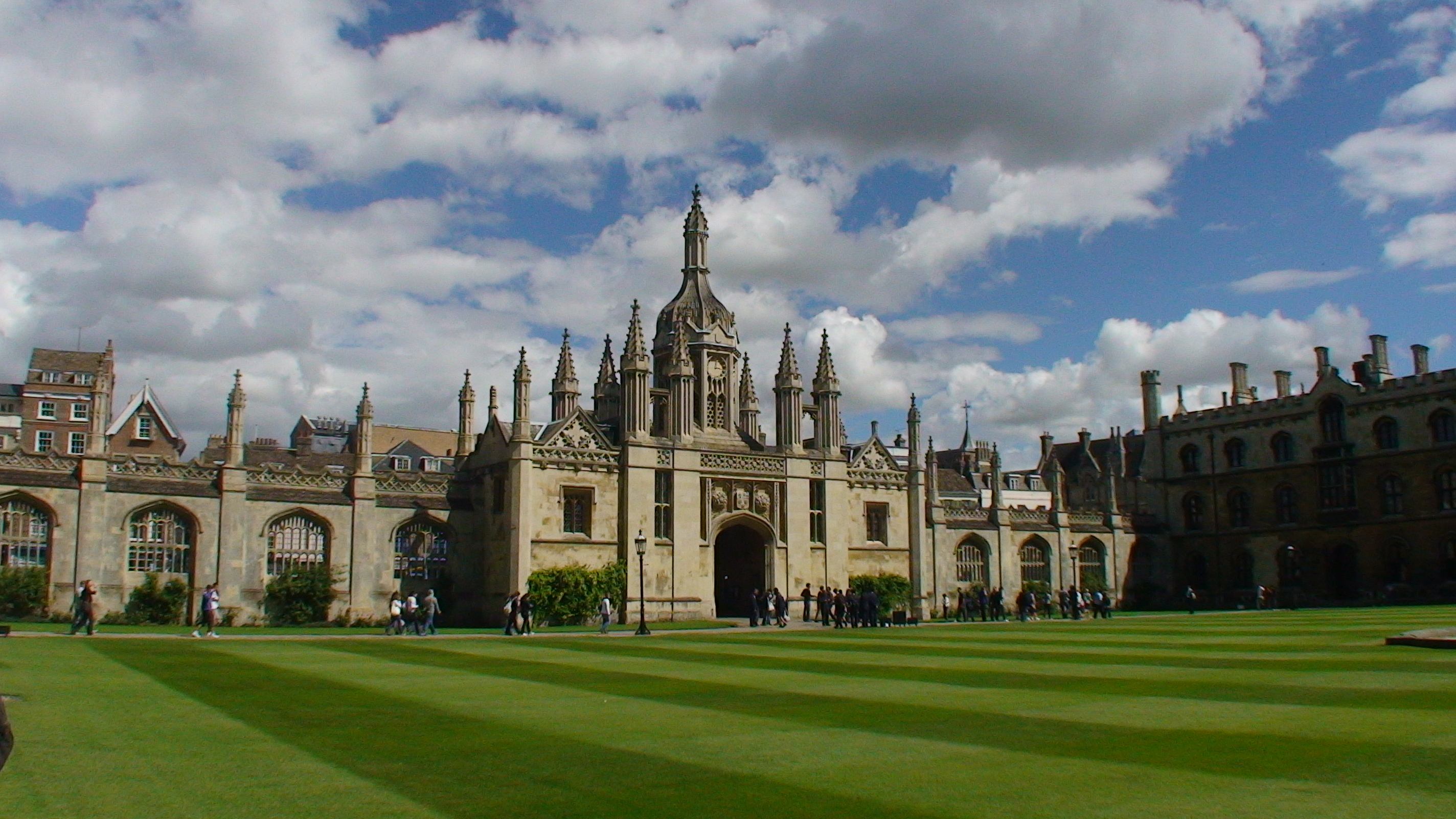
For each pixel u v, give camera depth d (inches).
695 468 2480.3
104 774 466.9
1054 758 490.6
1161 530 3408.0
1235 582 3284.9
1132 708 650.8
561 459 2333.9
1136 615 2539.4
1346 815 380.5
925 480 2901.1
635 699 723.4
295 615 2114.9
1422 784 424.5
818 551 2628.0
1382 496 2967.5
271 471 2174.0
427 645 1354.6
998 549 2984.7
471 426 2716.5
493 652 1203.2
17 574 1856.5
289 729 589.3
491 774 466.9
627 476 2391.7
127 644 1299.2
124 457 2031.3
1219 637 1355.8
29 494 1913.1
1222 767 462.9
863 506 2758.4
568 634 1786.4
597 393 3093.0
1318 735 536.1
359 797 425.7
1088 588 3080.7
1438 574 2827.3
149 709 666.2
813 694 746.2
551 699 728.3
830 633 1670.8
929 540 2866.6
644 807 407.2
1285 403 3213.6
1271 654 1039.0
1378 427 2997.0
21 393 4200.3
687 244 2770.7
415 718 634.2
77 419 3779.5
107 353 3093.0
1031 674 877.8
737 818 390.6
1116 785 433.1
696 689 789.2
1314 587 3090.6
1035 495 4456.2
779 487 2591.0
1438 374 2869.1
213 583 2070.6
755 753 513.0
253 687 802.8
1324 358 3198.8
